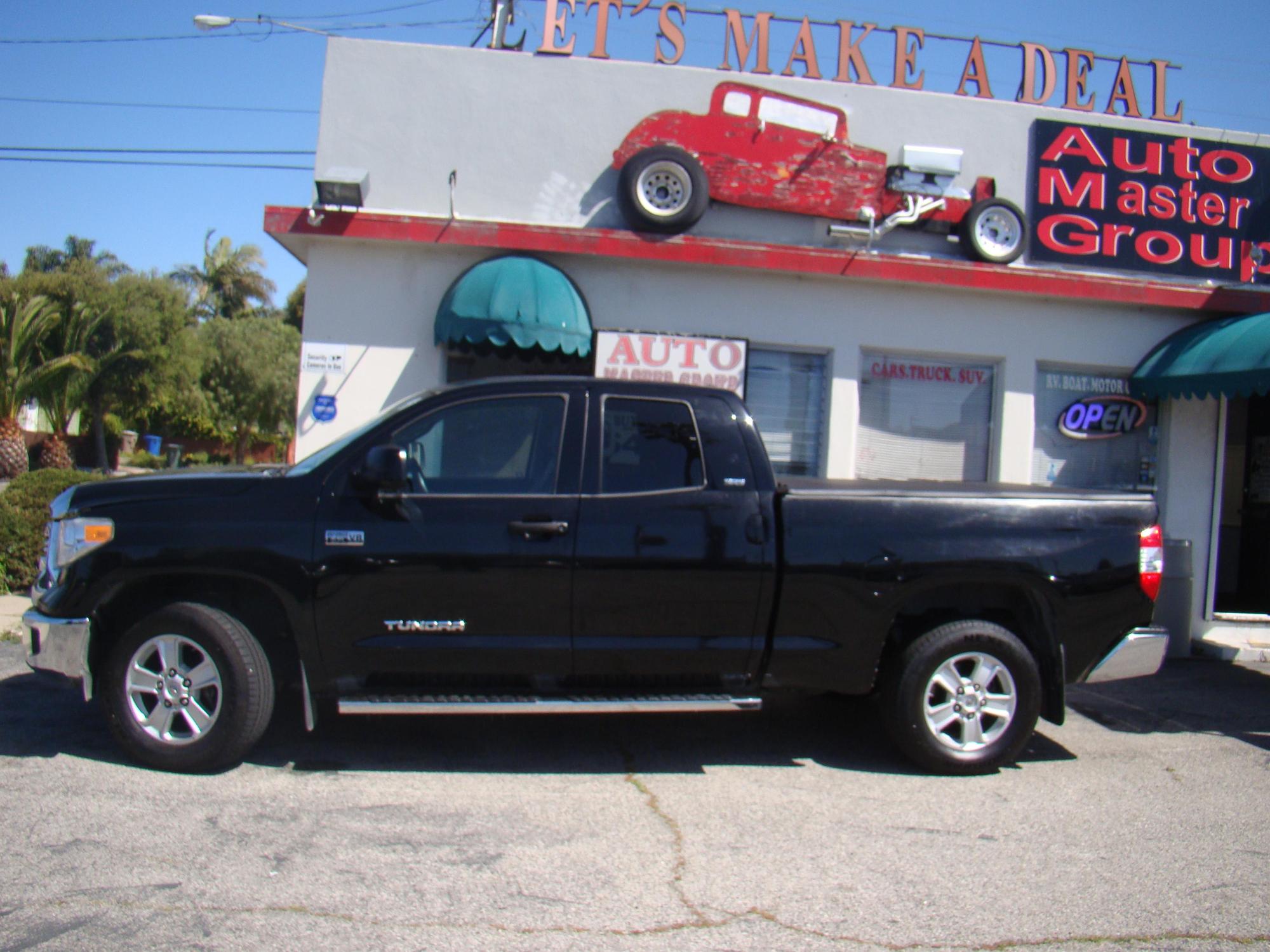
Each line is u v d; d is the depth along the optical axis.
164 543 4.82
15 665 6.89
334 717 6.04
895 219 9.77
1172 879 4.12
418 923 3.50
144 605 5.07
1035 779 5.41
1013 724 5.38
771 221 10.00
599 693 5.11
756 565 5.12
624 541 5.04
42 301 24.52
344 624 4.90
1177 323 10.19
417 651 4.96
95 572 4.83
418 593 4.93
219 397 41.69
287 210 8.88
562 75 9.69
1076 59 10.69
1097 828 4.70
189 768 4.91
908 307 9.80
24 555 9.61
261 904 3.60
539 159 9.66
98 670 5.04
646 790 5.00
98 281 29.28
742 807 4.80
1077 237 10.30
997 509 5.38
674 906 3.71
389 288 9.17
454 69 9.59
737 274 9.56
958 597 5.54
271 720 5.89
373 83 9.53
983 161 10.27
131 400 30.92
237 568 4.82
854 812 4.80
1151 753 6.03
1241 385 8.83
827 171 9.95
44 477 9.90
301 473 5.05
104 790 4.65
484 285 8.62
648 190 9.41
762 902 3.78
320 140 9.47
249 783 4.85
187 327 36.59
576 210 9.70
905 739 5.34
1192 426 10.19
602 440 5.20
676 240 9.22
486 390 5.23
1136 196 10.43
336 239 9.05
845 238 10.02
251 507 4.91
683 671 5.17
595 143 9.71
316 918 3.51
